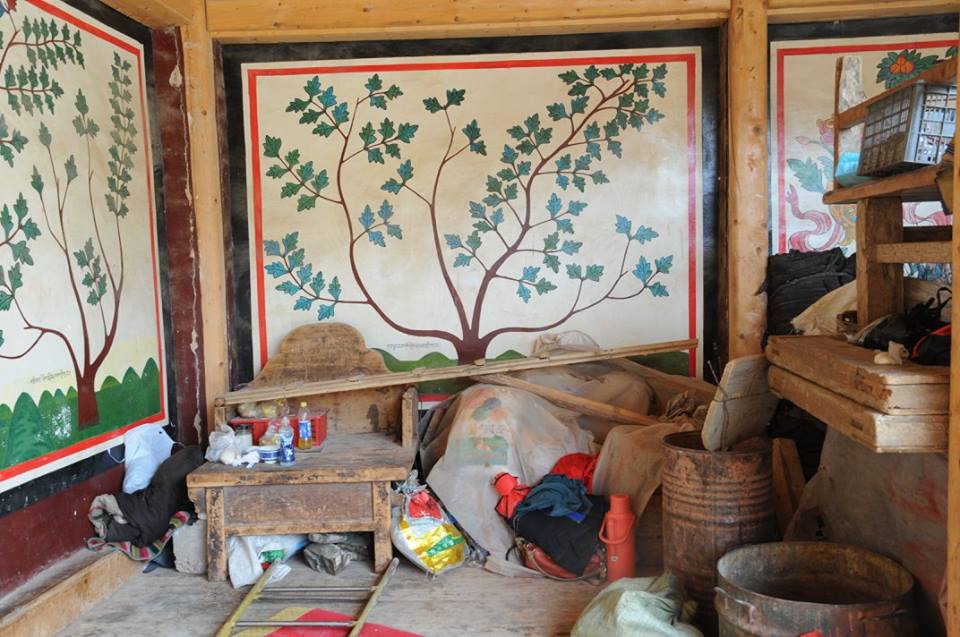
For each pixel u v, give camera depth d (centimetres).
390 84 496
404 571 405
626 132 491
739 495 326
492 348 502
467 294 501
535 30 480
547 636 333
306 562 418
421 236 500
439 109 496
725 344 480
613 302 497
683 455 336
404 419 453
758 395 352
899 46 471
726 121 472
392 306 503
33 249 350
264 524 401
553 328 499
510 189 497
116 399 416
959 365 217
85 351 388
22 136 345
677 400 464
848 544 303
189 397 482
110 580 382
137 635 339
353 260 503
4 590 330
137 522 399
